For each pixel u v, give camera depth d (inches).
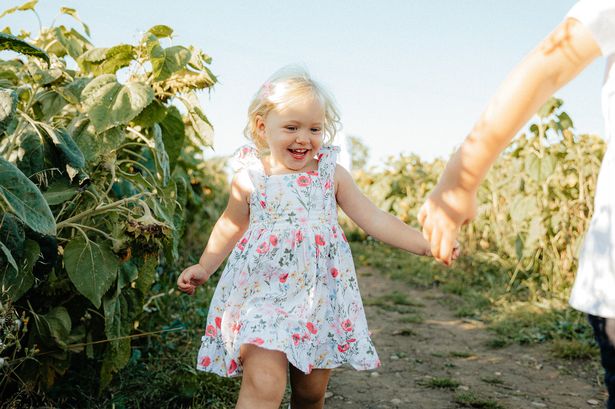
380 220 82.0
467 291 227.9
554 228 206.2
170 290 149.4
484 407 116.0
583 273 42.4
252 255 77.8
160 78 93.7
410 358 147.3
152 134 107.3
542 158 201.3
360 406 114.4
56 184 84.0
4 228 73.5
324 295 78.2
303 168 81.7
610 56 40.8
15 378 86.0
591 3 38.1
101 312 94.2
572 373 138.2
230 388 107.8
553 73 39.1
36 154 83.1
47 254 80.9
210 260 85.6
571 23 38.6
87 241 83.9
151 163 116.3
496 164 273.1
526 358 148.7
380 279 267.4
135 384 103.0
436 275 256.5
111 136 91.4
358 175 454.9
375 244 385.4
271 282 77.2
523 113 40.3
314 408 81.9
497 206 268.8
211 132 100.0
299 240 78.0
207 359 78.6
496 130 41.3
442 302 215.0
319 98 77.9
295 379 80.1
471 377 134.1
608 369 41.2
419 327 179.6
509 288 216.5
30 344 84.7
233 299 77.4
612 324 40.1
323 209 80.2
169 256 107.4
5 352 85.4
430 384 127.5
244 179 82.1
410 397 120.3
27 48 82.7
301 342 73.2
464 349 156.9
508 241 248.1
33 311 86.4
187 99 98.0
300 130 78.0
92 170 92.8
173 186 104.0
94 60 98.2
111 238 83.2
